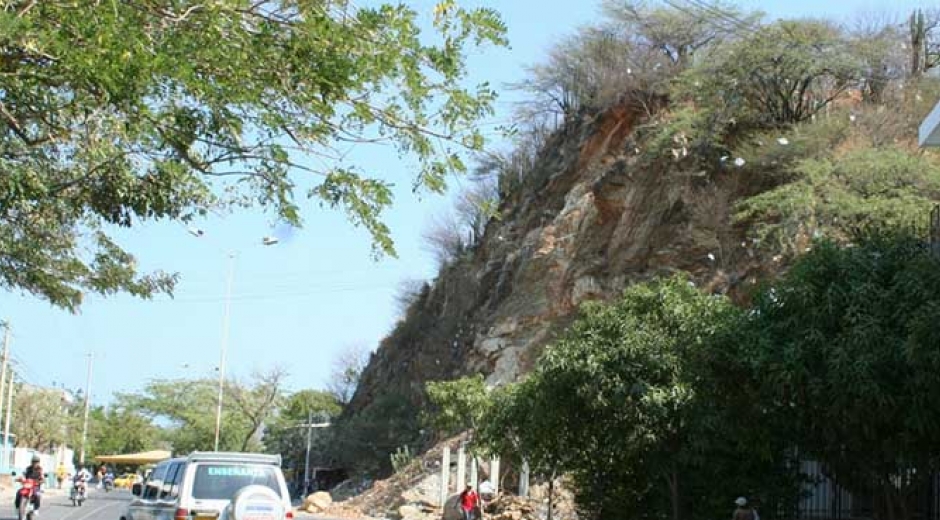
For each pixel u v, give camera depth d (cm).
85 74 839
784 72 4659
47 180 1205
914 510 1730
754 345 1420
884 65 4678
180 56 878
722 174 4738
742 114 4828
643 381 1862
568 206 5578
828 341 1348
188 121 963
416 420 6581
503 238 6531
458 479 4256
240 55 904
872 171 3809
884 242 1479
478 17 948
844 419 1350
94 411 11050
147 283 1886
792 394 1404
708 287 4334
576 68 6300
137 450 10006
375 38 932
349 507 5016
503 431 2441
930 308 1248
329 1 932
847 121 4338
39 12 823
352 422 7088
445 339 6825
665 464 1914
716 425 1711
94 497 5244
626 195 5094
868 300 1350
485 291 6606
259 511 1286
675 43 5888
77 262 1820
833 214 3741
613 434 1930
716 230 4569
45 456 7462
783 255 3884
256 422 8825
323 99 935
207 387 9238
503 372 5262
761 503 1891
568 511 3459
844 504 1945
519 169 6762
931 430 1276
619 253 5028
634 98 5800
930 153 4072
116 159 1084
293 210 1017
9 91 954
